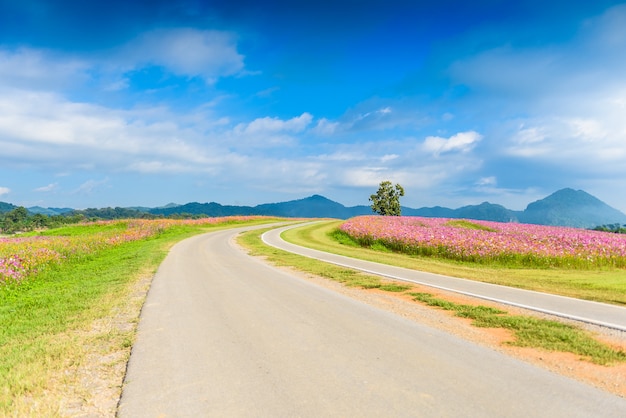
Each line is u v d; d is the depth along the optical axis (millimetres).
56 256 19125
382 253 25125
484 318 7754
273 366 5395
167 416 4098
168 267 16891
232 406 4270
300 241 33406
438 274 14562
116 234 34344
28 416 4199
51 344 6715
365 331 7000
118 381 5141
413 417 3914
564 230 36750
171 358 5820
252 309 8883
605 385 4621
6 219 156750
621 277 14203
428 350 5938
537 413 3961
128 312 8945
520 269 17953
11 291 12859
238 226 56406
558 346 6023
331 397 4410
